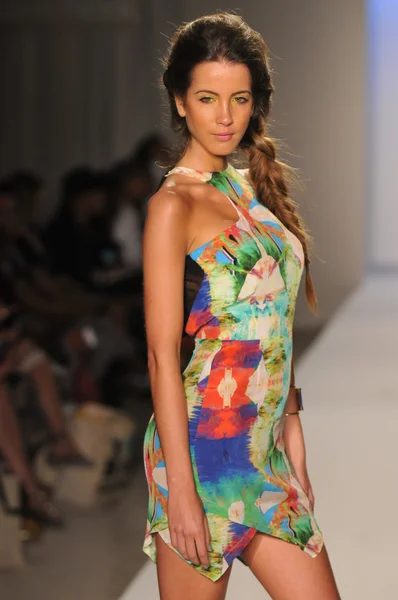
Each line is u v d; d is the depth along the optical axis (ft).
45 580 28.99
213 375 14.80
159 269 14.55
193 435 14.79
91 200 52.03
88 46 88.22
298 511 15.20
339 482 32.55
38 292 45.55
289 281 15.37
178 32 15.40
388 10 111.55
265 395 15.07
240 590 23.00
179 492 14.38
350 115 90.89
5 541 29.94
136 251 52.75
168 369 14.48
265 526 14.87
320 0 89.66
